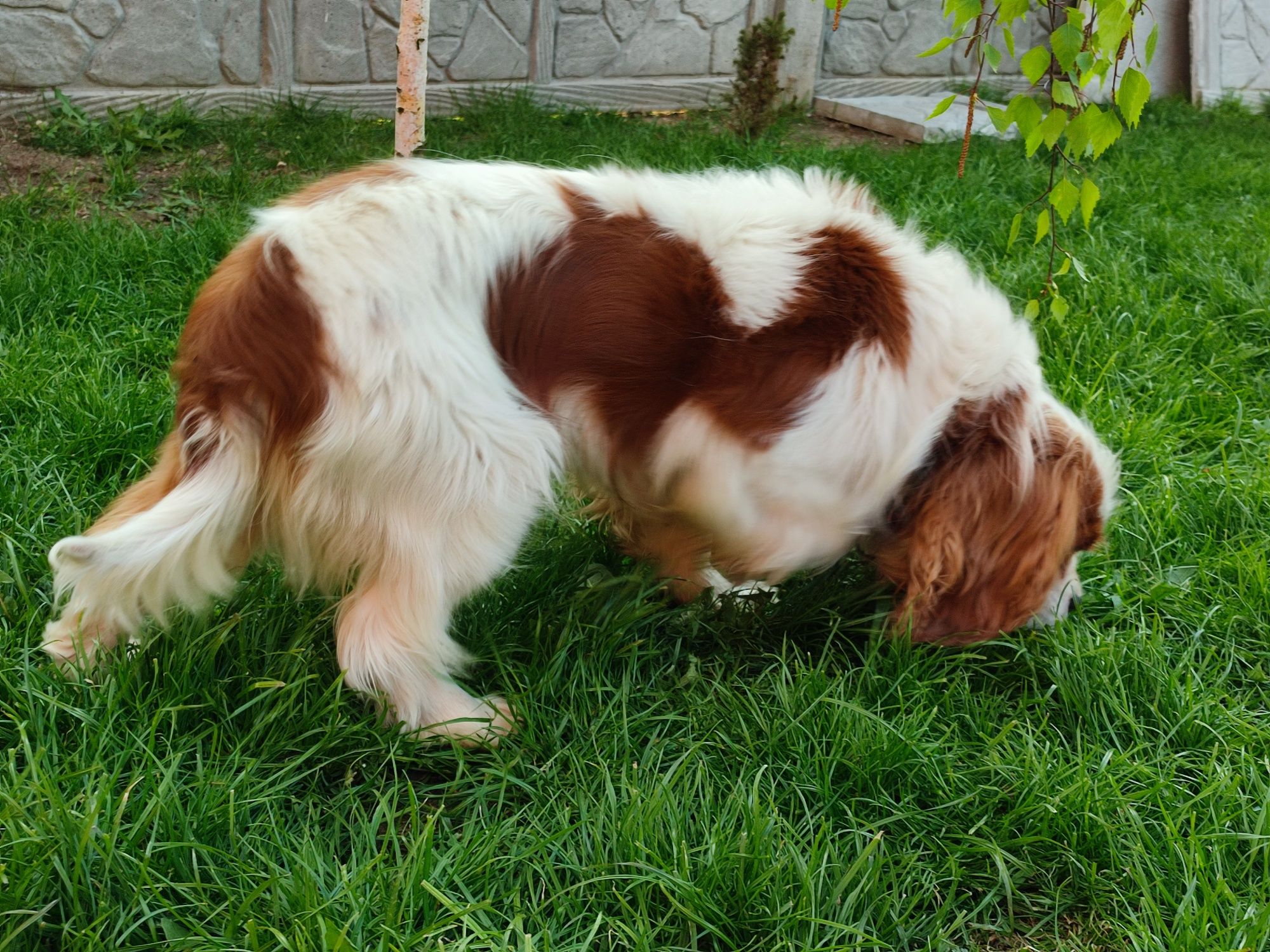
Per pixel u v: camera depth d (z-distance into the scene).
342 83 2.21
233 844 0.73
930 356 0.85
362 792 0.81
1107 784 0.81
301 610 0.90
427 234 0.77
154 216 1.59
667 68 2.51
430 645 0.81
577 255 0.80
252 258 0.78
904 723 0.85
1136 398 1.26
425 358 0.76
